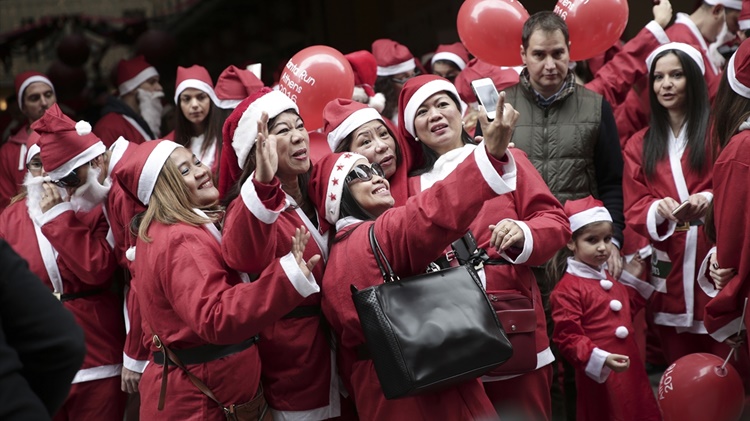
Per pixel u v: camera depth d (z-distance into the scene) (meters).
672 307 4.61
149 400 3.27
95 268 4.07
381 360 2.91
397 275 3.10
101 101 9.54
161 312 3.16
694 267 4.52
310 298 3.40
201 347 3.18
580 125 4.36
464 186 2.85
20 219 4.26
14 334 1.96
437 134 3.81
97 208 4.20
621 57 5.40
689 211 4.41
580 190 4.37
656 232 4.53
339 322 3.23
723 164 3.51
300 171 3.39
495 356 2.91
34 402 1.87
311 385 3.40
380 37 11.41
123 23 13.39
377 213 3.39
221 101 5.14
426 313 2.91
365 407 3.18
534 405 3.68
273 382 3.41
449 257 3.45
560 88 4.41
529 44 4.34
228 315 2.88
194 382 3.18
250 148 3.36
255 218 2.96
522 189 3.60
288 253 3.12
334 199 3.40
